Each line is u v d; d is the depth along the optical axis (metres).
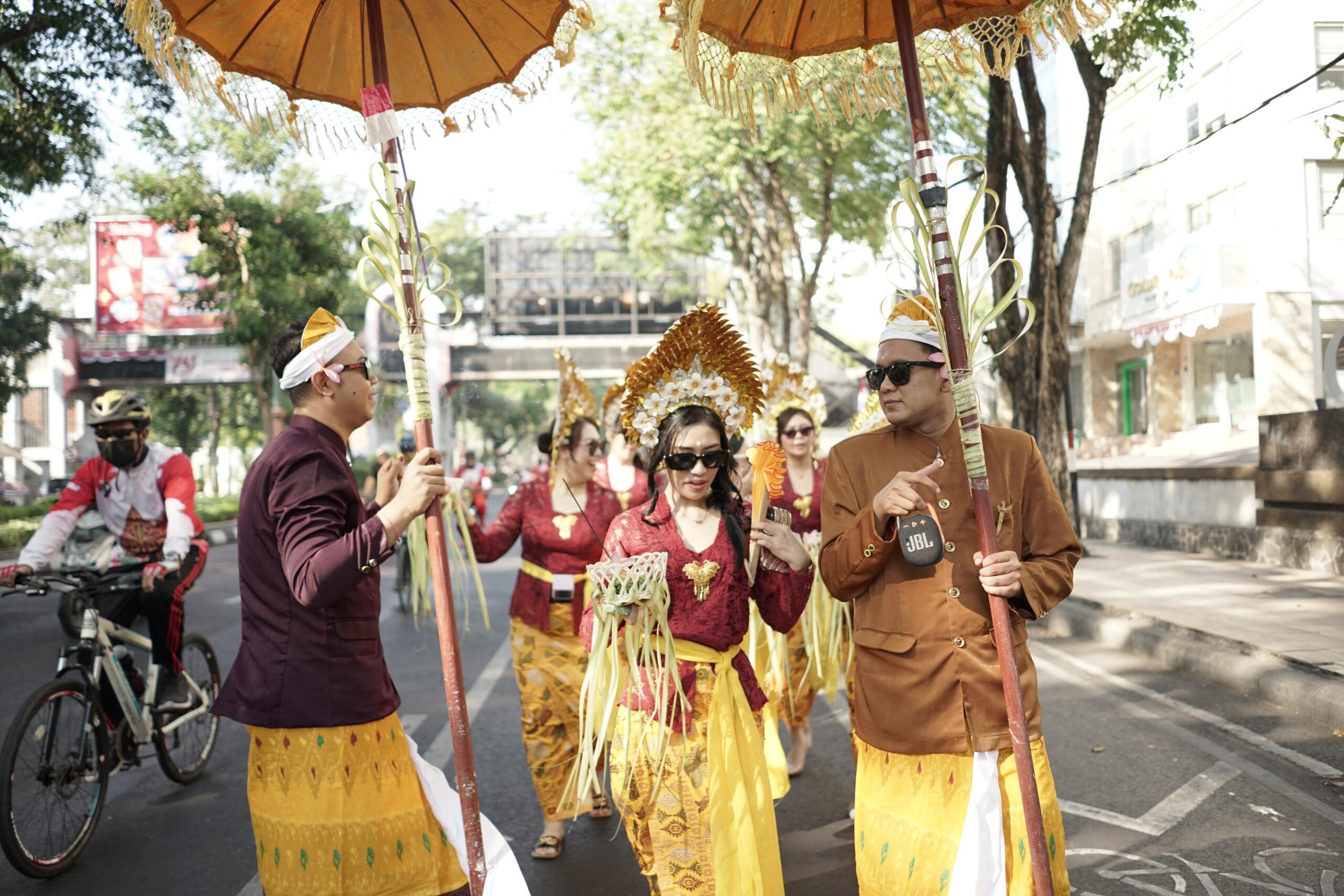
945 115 16.11
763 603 3.38
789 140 19.53
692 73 3.21
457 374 50.91
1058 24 3.21
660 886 3.14
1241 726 6.05
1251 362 20.48
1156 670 7.76
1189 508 15.14
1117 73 13.66
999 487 2.87
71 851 4.48
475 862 2.62
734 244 26.09
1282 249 16.80
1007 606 2.66
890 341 2.92
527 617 4.80
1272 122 16.42
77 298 44.41
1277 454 12.48
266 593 2.78
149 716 5.20
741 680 3.33
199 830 4.92
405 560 11.71
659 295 53.78
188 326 42.56
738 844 3.12
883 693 2.87
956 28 3.34
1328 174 16.52
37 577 4.86
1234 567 12.52
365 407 2.96
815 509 5.64
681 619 3.24
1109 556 14.25
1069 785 5.17
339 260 30.14
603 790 4.90
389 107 2.76
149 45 3.03
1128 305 21.27
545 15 3.45
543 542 4.92
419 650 9.55
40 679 8.21
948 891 2.69
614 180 23.00
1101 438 25.09
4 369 34.03
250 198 28.52
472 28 3.45
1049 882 2.56
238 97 3.28
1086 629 9.41
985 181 2.78
